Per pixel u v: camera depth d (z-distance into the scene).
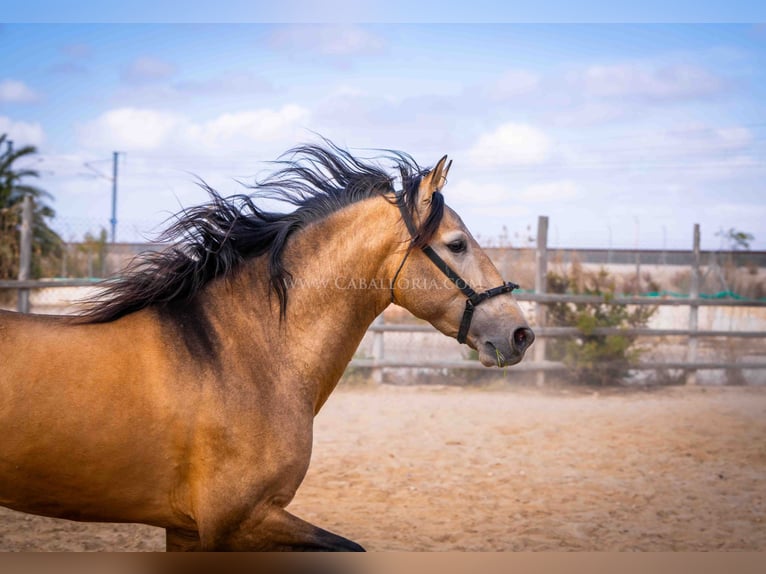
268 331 3.21
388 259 3.38
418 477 6.39
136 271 3.17
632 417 9.14
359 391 10.91
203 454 2.92
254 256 3.32
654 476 6.49
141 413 2.85
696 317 12.11
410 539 4.82
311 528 3.08
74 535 4.87
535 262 11.87
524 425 8.62
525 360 11.86
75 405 2.78
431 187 3.36
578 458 7.11
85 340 2.89
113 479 2.87
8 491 2.84
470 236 3.42
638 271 16.45
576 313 11.82
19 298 11.09
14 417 2.71
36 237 14.14
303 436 3.12
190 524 3.07
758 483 6.29
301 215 3.39
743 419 9.03
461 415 9.21
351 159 3.56
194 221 3.26
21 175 21.64
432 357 12.25
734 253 16.00
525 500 5.75
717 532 5.05
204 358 3.01
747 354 12.75
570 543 4.80
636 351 11.67
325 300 3.31
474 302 3.32
